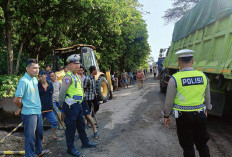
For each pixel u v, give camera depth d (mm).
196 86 2457
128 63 22812
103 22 11930
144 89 13508
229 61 3777
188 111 2434
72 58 3547
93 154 3580
